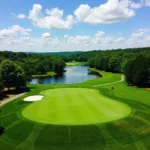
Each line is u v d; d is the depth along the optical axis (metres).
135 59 89.31
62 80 118.94
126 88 77.12
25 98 53.69
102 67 167.50
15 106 47.12
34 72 148.50
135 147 29.62
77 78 126.31
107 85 85.06
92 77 129.00
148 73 81.31
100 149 29.08
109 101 47.16
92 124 34.25
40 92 60.41
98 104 44.72
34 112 40.94
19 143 31.02
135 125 34.91
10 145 30.70
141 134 32.72
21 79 74.44
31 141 31.22
